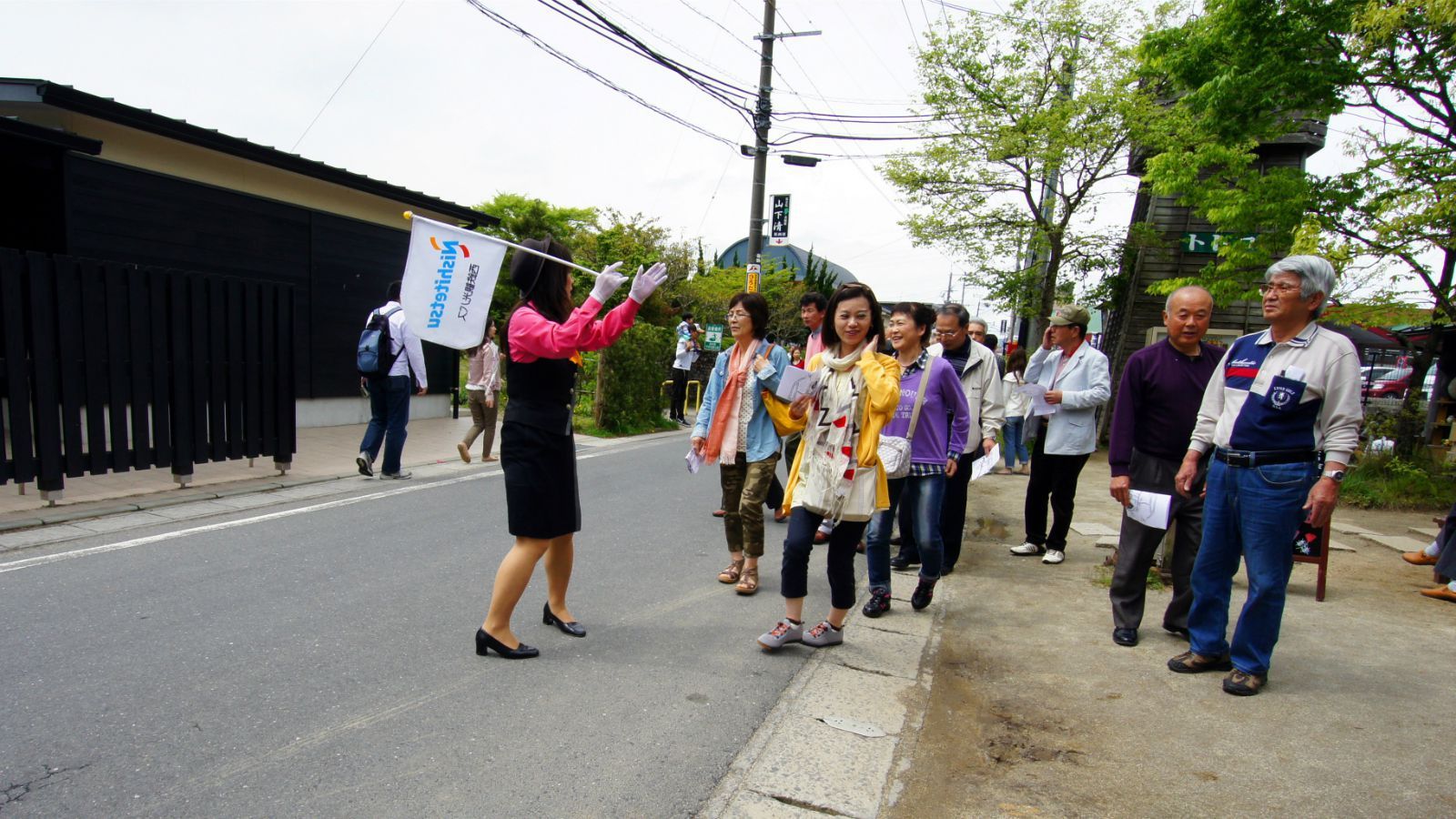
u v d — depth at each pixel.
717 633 4.09
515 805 2.49
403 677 3.37
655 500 7.38
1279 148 14.30
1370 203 8.92
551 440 3.54
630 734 2.99
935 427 4.54
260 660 3.45
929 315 4.57
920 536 4.57
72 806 2.37
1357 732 3.19
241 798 2.46
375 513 6.20
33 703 2.97
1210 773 2.87
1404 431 9.89
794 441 6.59
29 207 8.48
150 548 5.00
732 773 2.76
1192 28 9.73
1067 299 15.55
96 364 5.90
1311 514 3.31
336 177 10.70
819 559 5.79
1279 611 3.49
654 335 13.99
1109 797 2.71
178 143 9.30
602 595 4.60
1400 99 8.55
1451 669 3.87
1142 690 3.58
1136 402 4.13
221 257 9.87
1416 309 9.62
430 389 12.87
